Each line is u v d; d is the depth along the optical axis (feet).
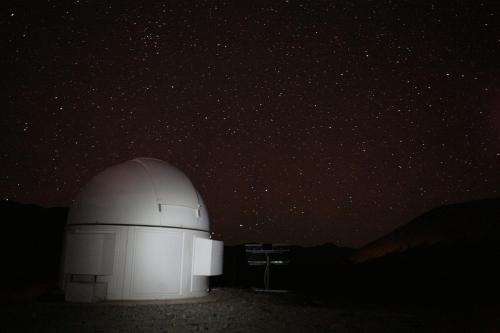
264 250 55.42
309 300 45.80
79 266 39.11
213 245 44.68
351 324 30.07
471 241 97.55
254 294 49.52
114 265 39.55
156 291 40.19
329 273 91.20
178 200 43.06
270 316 32.71
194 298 42.57
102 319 29.09
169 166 47.32
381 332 27.22
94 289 37.86
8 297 40.22
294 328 27.84
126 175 43.34
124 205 40.86
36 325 26.35
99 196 41.83
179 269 41.73
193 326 27.27
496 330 28.89
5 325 26.09
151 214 41.06
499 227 107.14
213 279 86.43
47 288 48.21
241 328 27.22
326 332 26.71
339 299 48.52
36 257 105.29
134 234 40.27
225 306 37.45
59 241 127.85
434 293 56.03
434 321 32.37
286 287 67.92
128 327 26.40
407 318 33.71
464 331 28.32
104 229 40.24
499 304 44.93
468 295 53.52
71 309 33.65
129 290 39.27
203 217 45.91
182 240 42.29
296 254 199.72
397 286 64.54
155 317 30.48
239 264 109.19
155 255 40.60
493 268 70.33
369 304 43.55
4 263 90.68
